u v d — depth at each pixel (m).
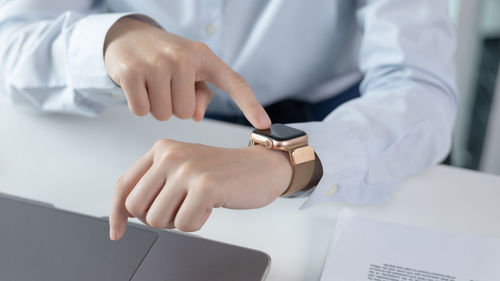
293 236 0.57
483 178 0.68
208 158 0.50
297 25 0.99
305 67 1.05
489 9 1.72
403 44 0.83
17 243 0.48
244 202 0.50
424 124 0.71
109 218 0.51
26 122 0.77
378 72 0.86
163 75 0.60
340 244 0.53
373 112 0.70
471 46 1.54
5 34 0.80
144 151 0.71
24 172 0.65
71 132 0.75
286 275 0.51
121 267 0.46
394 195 0.65
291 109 1.08
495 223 0.60
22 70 0.75
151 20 0.75
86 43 0.70
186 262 0.47
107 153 0.70
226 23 0.98
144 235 0.50
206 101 0.65
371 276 0.49
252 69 1.01
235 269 0.47
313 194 0.58
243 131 0.76
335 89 1.11
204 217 0.47
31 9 0.85
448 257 0.51
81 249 0.47
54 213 0.52
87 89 0.72
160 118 0.62
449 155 1.01
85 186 0.63
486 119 1.84
